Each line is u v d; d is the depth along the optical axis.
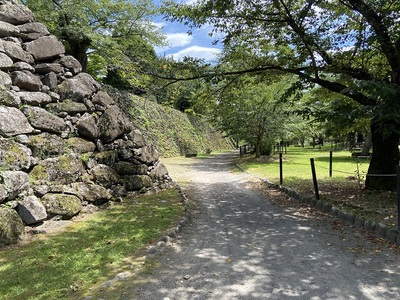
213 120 20.52
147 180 8.73
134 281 3.54
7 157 5.37
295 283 3.52
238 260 4.21
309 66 7.77
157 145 22.33
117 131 8.21
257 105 17.09
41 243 4.71
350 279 3.60
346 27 7.38
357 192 8.07
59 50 7.70
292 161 18.41
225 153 34.78
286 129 18.23
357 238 5.03
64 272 3.70
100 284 3.44
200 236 5.30
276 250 4.59
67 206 5.98
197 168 17.00
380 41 6.41
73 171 6.62
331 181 10.45
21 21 7.34
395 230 4.80
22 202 5.29
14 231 4.79
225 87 9.44
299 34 7.34
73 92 7.48
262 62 8.72
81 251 4.38
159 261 4.14
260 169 14.66
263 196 8.91
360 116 6.83
